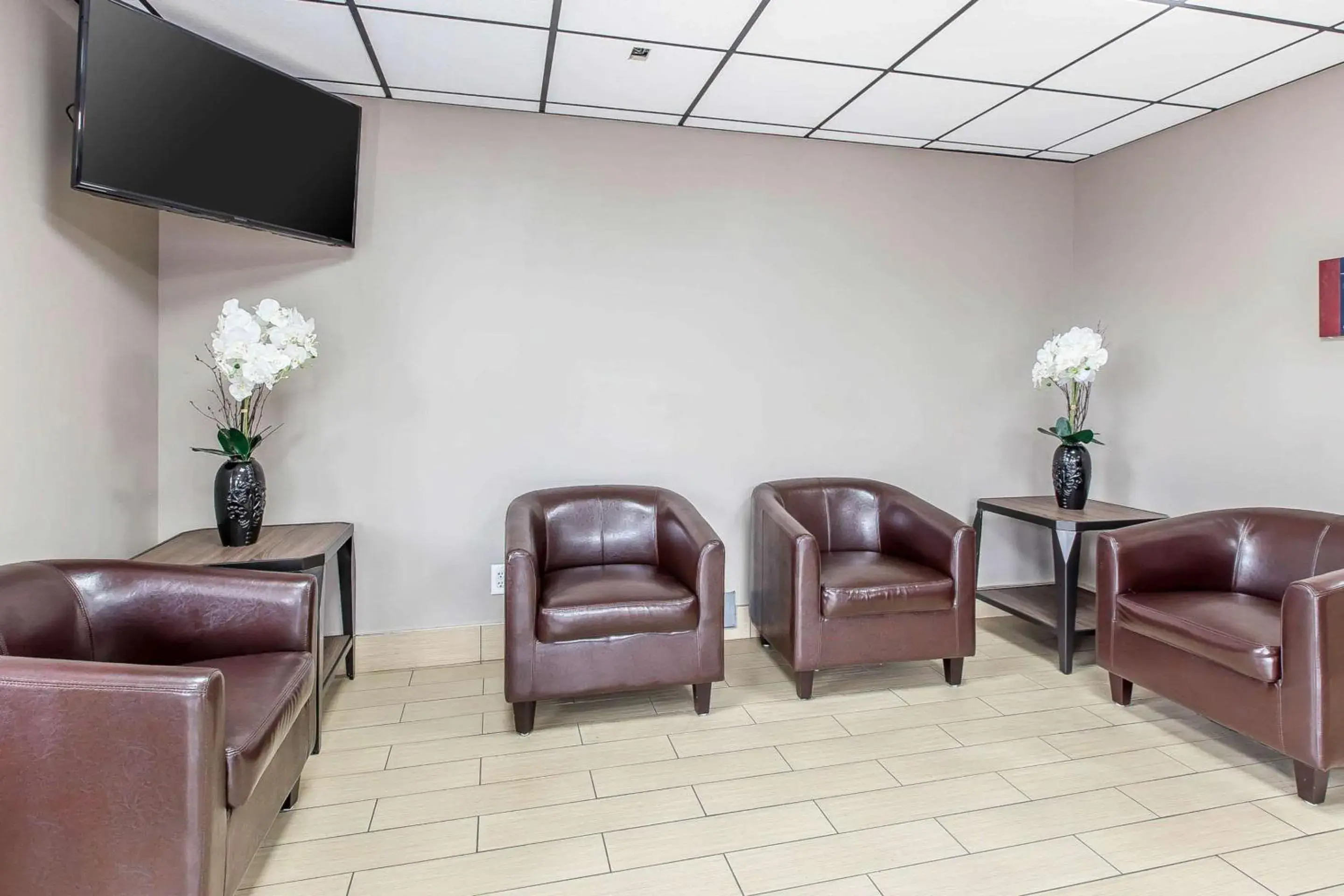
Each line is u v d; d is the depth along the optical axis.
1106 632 2.72
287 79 2.50
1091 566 3.80
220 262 2.86
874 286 3.58
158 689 1.33
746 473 3.47
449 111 3.06
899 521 3.16
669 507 2.96
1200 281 3.19
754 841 1.92
